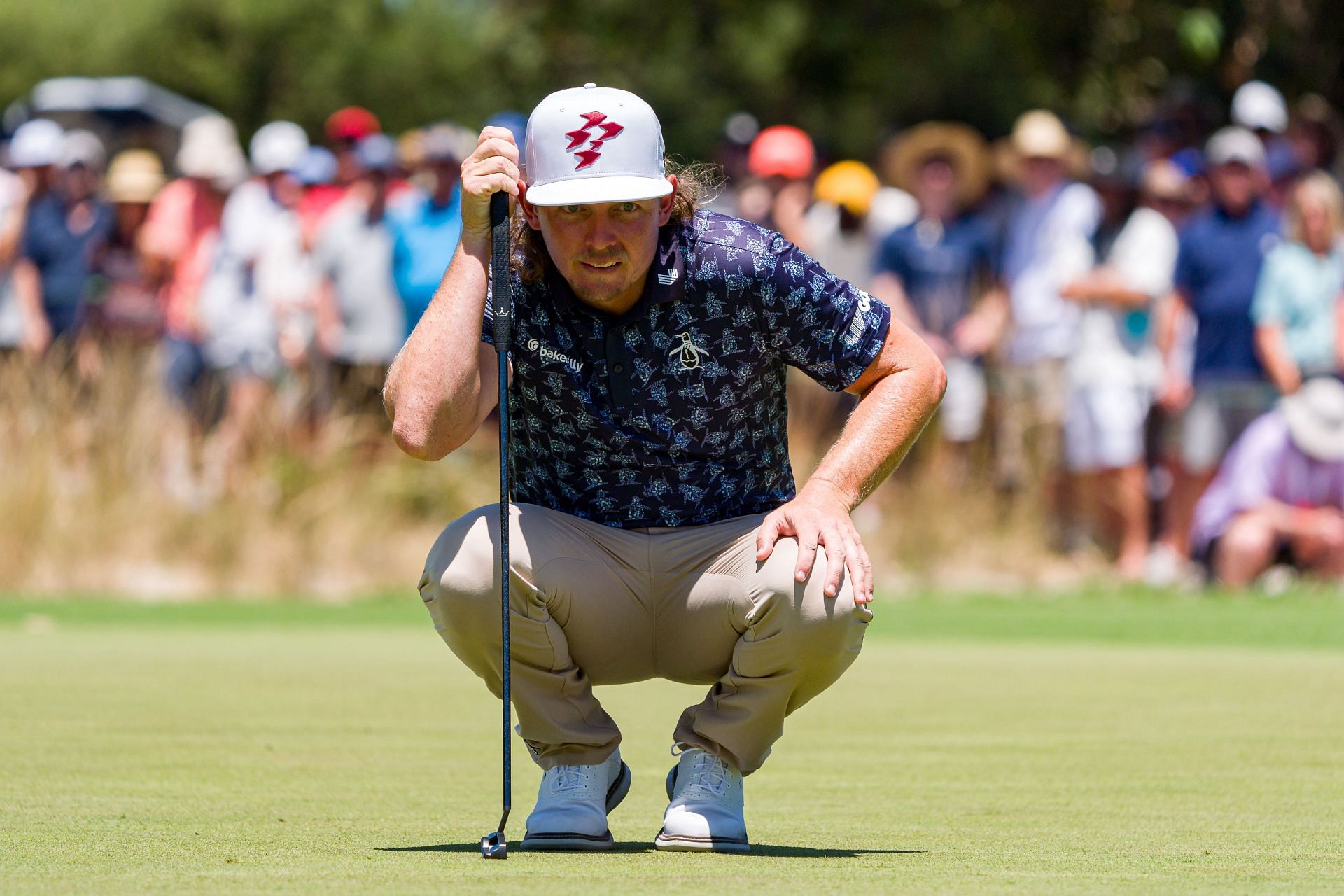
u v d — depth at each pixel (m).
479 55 102.19
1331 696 21.38
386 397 11.45
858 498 11.45
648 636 11.65
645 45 74.94
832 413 38.59
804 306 11.30
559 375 11.36
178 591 37.19
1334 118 56.16
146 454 38.56
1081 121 65.81
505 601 10.92
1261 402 37.59
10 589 36.84
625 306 11.24
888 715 19.55
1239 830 12.20
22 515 37.22
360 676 23.23
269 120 105.62
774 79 80.12
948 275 39.03
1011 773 15.27
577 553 11.46
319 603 35.72
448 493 39.19
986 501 39.75
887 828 12.36
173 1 106.25
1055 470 39.28
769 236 11.37
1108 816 12.95
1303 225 37.06
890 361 11.56
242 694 21.11
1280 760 16.02
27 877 9.99
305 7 106.31
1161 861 10.85
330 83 104.12
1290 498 37.00
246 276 40.19
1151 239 37.78
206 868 10.33
